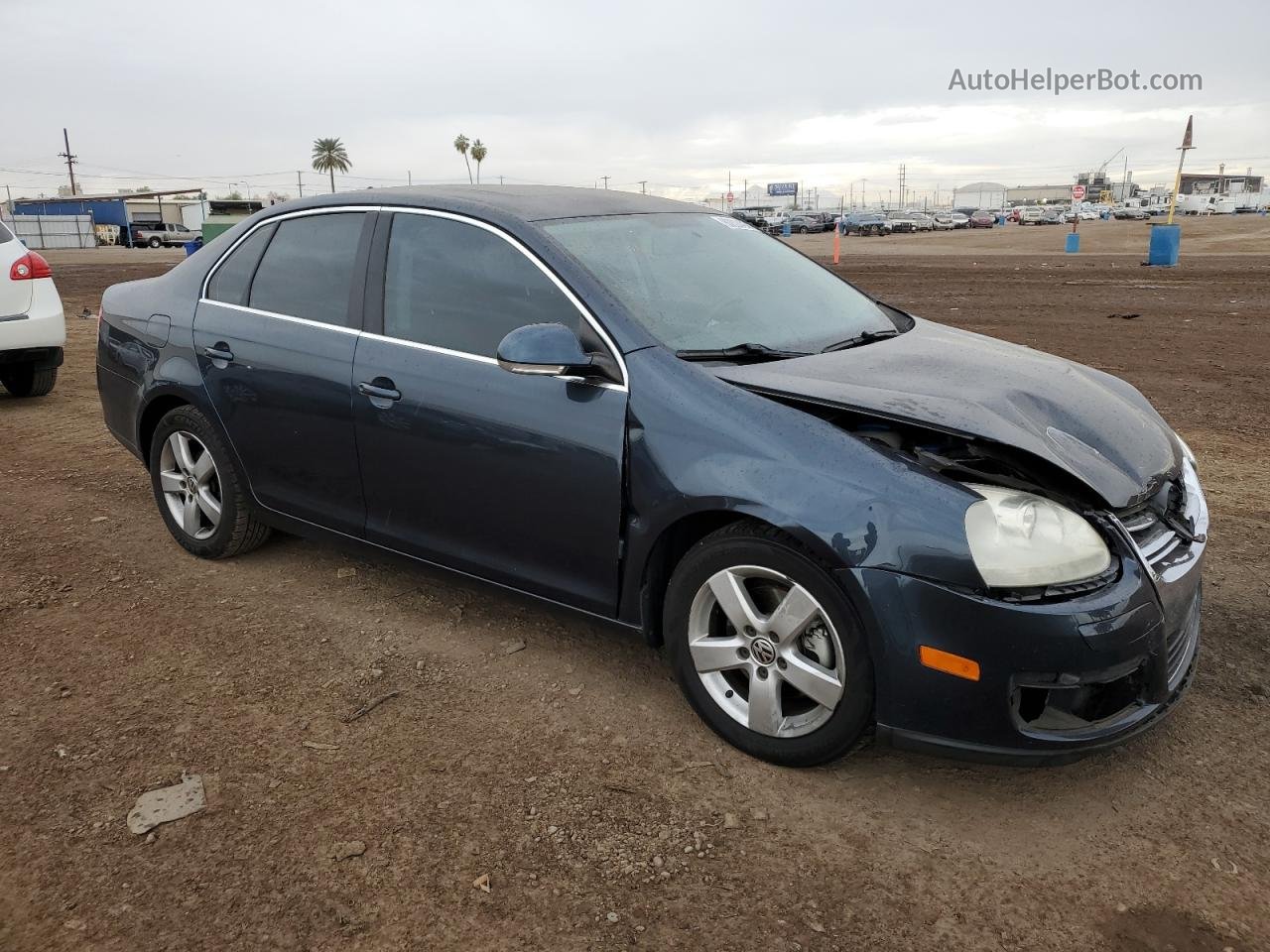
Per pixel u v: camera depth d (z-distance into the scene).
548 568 3.39
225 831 2.74
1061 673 2.56
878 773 3.03
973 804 2.88
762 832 2.75
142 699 3.44
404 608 4.17
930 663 2.63
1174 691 2.88
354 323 3.81
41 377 8.45
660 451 3.00
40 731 3.23
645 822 2.79
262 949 2.33
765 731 3.00
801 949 2.34
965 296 16.69
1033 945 2.36
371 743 3.18
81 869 2.59
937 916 2.45
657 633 3.29
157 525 5.20
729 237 4.12
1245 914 2.45
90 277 24.98
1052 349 10.74
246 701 3.42
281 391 4.00
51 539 4.98
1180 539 2.96
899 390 3.02
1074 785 2.97
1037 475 2.75
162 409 4.69
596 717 3.32
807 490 2.74
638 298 3.36
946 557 2.58
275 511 4.25
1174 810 2.85
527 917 2.43
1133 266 23.00
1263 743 3.16
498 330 3.42
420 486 3.63
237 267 4.32
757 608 3.04
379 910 2.46
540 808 2.84
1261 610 4.08
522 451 3.29
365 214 3.89
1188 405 7.93
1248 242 33.00
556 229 3.52
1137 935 2.38
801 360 3.31
